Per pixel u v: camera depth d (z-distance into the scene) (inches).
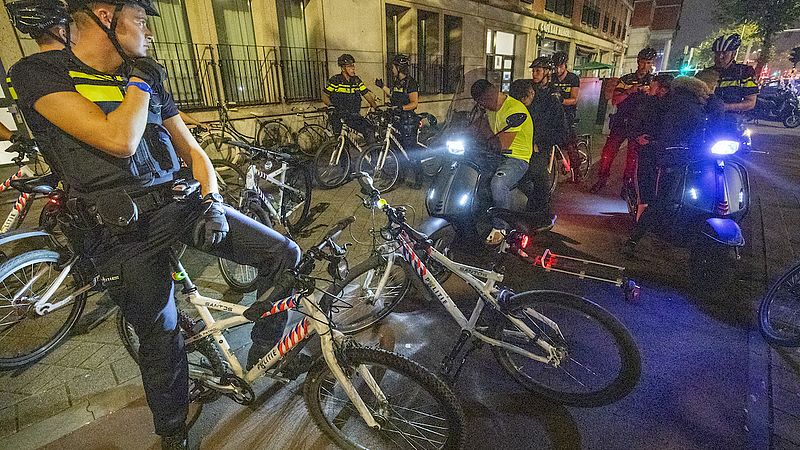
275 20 311.0
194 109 279.1
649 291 132.1
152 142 65.0
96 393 90.9
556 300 79.1
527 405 89.7
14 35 202.8
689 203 131.5
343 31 351.3
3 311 114.3
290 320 110.9
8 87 206.8
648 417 85.5
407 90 259.0
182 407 73.0
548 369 99.6
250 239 75.9
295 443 81.0
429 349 108.5
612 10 964.6
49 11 62.1
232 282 130.1
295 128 335.0
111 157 59.1
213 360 80.4
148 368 69.1
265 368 77.7
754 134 462.9
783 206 205.5
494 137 136.4
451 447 71.7
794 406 87.4
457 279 141.3
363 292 120.0
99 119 53.6
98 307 122.5
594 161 331.9
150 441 80.2
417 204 220.7
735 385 93.2
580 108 362.6
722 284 127.6
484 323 93.1
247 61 304.5
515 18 563.5
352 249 164.2
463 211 126.2
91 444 79.5
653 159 144.1
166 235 65.9
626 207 214.4
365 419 73.4
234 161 275.1
